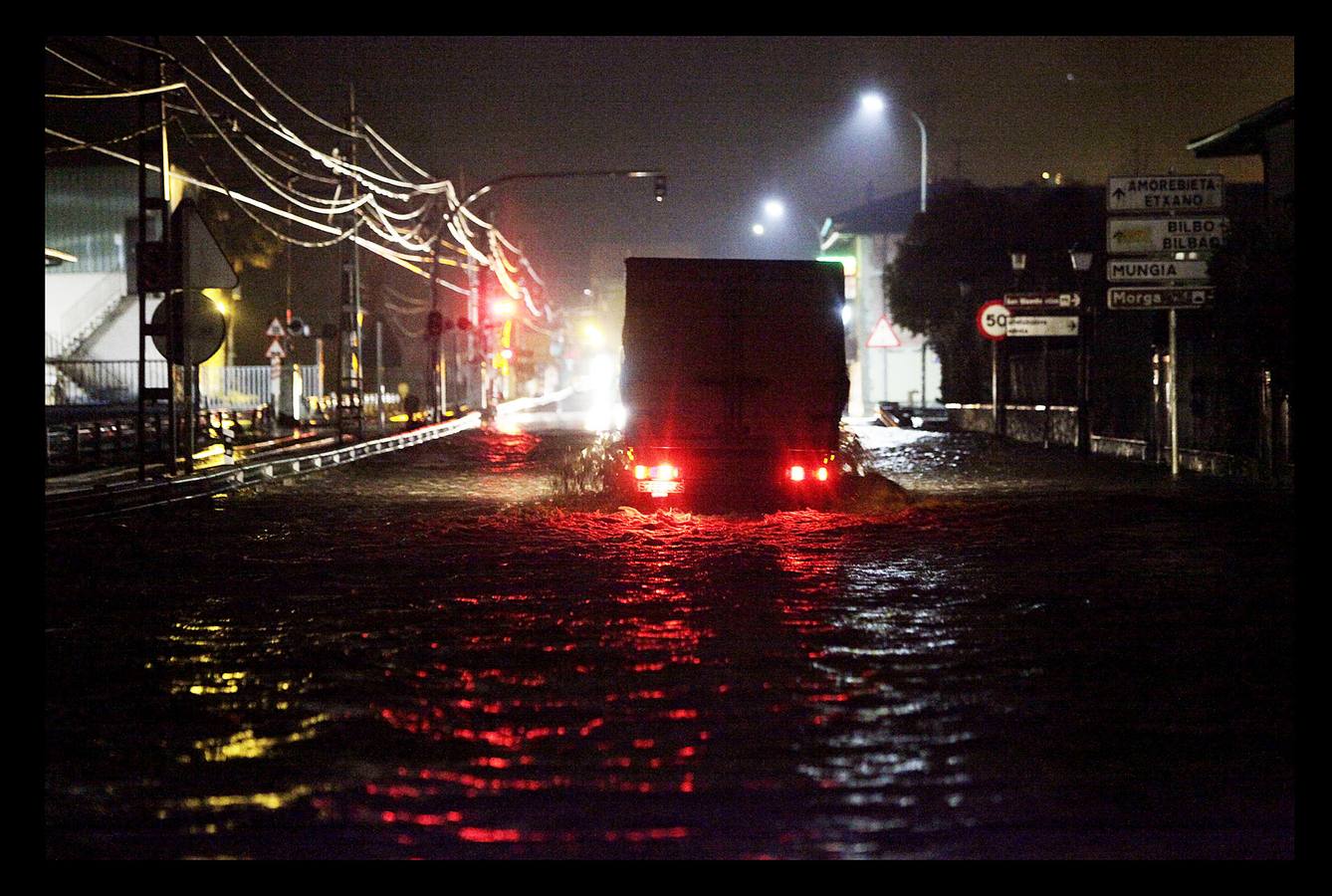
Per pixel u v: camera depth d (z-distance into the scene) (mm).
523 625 16453
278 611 17656
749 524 27484
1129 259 35938
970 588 19094
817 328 29703
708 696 12766
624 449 31031
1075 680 13406
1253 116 50031
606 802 9547
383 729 11664
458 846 8672
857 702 12508
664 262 29734
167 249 35219
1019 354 60812
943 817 9211
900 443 54844
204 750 11078
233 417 59156
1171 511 29188
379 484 38062
